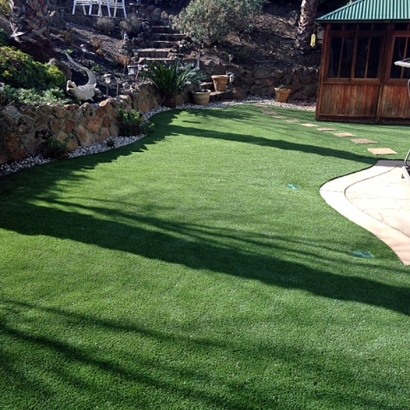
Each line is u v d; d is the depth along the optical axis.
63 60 9.37
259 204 4.27
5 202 4.06
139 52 12.19
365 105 10.23
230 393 1.91
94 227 3.60
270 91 13.20
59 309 2.47
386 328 2.40
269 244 3.40
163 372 2.03
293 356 2.16
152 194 4.44
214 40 13.21
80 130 6.21
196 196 4.43
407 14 9.50
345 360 2.14
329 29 9.90
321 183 5.06
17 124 5.28
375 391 1.95
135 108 8.58
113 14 15.21
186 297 2.64
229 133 7.80
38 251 3.15
